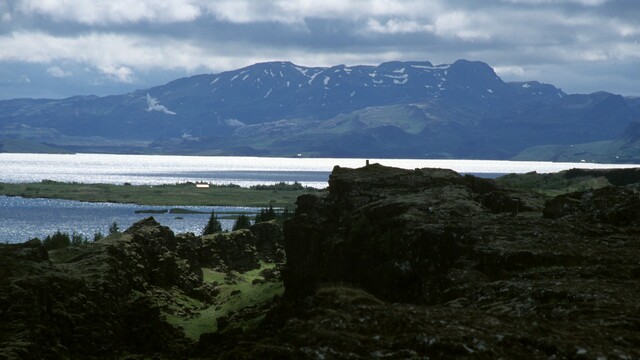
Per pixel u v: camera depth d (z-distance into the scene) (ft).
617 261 160.04
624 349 85.92
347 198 337.31
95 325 279.90
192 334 346.13
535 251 172.55
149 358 287.48
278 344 88.99
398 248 219.82
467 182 340.39
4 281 264.11
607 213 208.13
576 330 94.73
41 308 254.06
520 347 84.99
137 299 338.13
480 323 93.71
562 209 220.23
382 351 82.53
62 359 232.73
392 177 348.79
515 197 280.51
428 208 254.47
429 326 89.35
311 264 327.26
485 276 170.71
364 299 103.30
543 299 122.21
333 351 82.84
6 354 200.85
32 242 337.93
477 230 200.23
